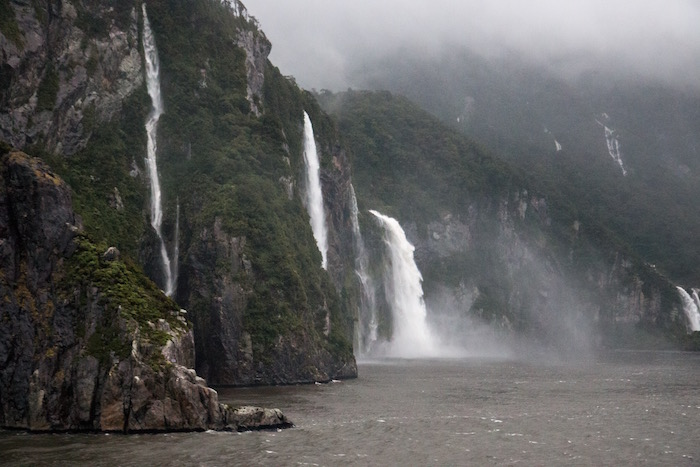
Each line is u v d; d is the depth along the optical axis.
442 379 114.25
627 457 54.62
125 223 98.88
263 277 104.62
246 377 97.69
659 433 63.94
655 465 52.50
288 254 109.25
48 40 100.88
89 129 103.88
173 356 62.28
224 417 60.47
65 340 62.59
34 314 64.38
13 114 92.19
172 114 118.19
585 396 90.56
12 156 67.75
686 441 60.66
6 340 63.12
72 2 106.50
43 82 98.44
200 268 102.06
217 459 50.38
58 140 98.75
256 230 107.44
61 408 59.94
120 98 111.12
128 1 117.88
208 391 60.22
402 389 96.06
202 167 114.31
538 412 74.88
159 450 52.41
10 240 65.75
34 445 53.88
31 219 66.44
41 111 96.06
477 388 99.19
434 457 53.06
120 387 59.44
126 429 58.66
